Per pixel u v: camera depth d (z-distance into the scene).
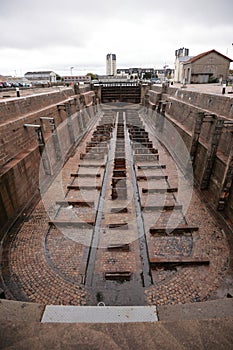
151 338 3.28
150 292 8.17
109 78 107.12
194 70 56.97
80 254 9.86
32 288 8.38
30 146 15.80
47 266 9.28
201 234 10.88
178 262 9.16
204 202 13.58
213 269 9.03
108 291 8.24
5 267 9.23
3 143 12.60
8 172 11.91
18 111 15.98
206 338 3.26
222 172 13.14
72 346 3.18
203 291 8.18
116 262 9.48
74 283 8.54
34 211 12.77
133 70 135.00
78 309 4.14
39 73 107.56
